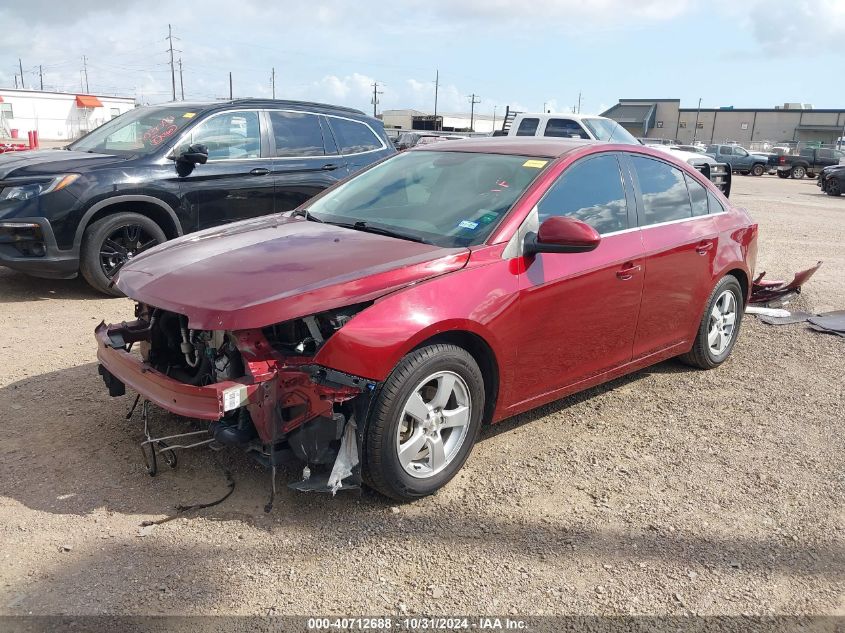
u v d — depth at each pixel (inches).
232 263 135.3
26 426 156.7
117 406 167.8
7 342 212.7
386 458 125.0
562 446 161.0
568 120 535.5
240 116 294.5
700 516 134.9
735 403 190.4
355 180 186.7
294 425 121.8
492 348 139.3
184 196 275.9
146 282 133.9
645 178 181.9
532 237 147.3
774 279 348.8
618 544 124.6
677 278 183.6
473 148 179.2
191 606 104.1
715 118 3139.8
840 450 165.2
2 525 120.6
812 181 1384.1
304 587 109.4
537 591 111.5
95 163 261.7
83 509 126.3
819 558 123.4
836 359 230.1
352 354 120.0
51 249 250.4
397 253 136.7
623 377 206.5
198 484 135.9
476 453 155.6
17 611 101.1
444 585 111.7
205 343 132.6
